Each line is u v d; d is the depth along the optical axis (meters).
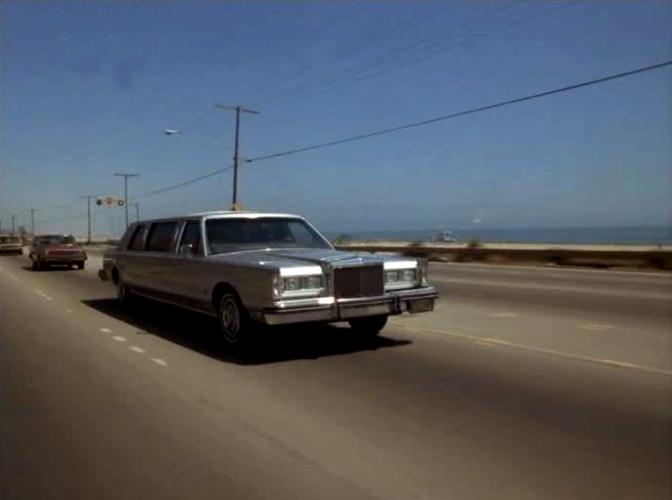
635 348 8.84
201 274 9.71
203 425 5.69
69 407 6.31
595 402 6.22
